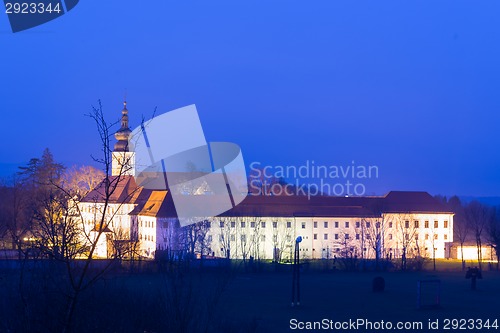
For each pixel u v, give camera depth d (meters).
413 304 56.22
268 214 112.94
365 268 90.62
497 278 83.56
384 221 123.00
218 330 29.83
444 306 55.50
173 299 23.83
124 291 23.19
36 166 103.75
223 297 55.66
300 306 53.56
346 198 124.00
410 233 124.50
